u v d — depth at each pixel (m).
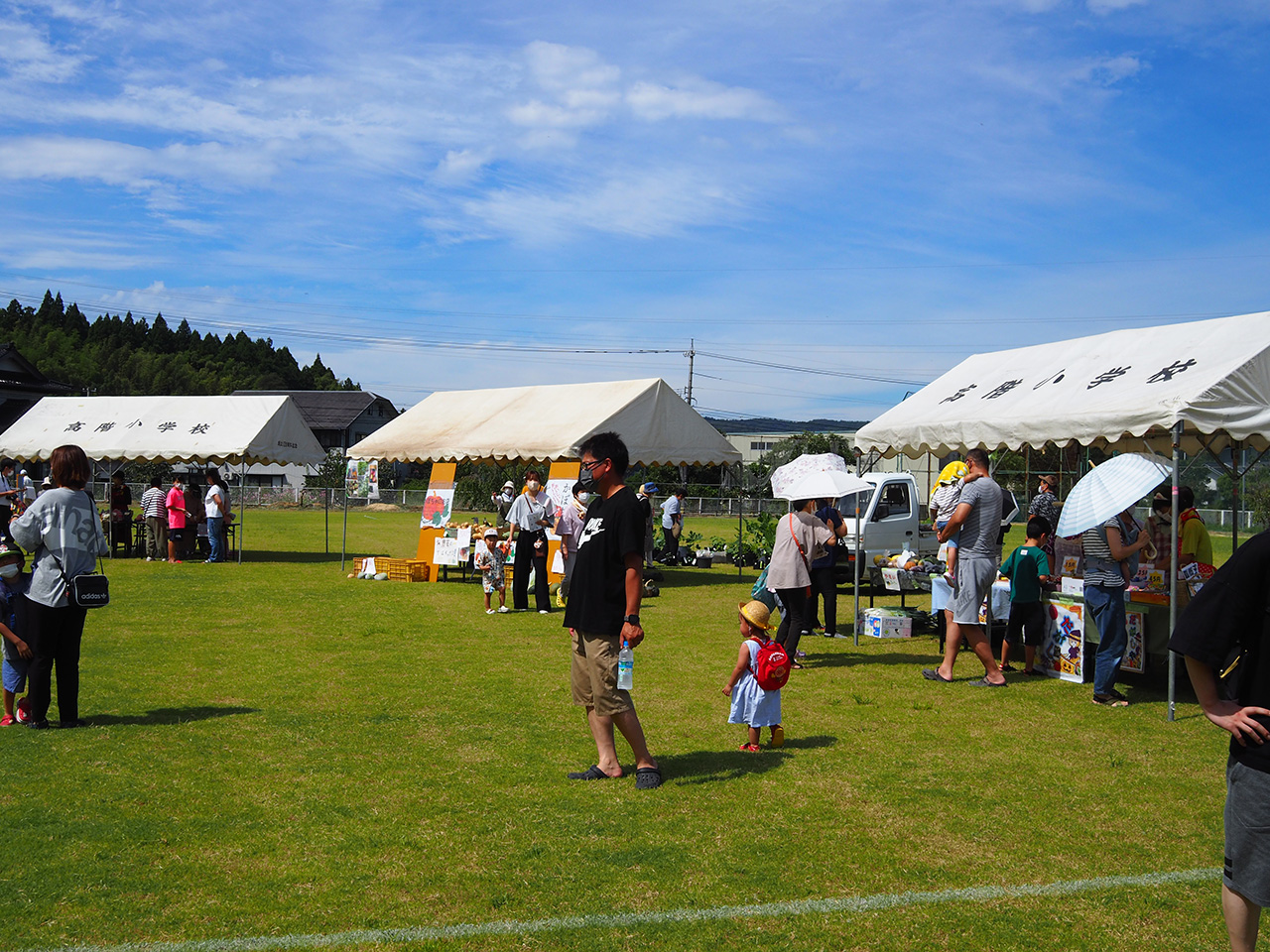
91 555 7.03
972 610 8.77
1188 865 4.67
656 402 18.33
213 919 3.98
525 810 5.34
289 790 5.65
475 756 6.42
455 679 8.92
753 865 4.61
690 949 3.77
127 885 4.30
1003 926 3.99
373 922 3.96
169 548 20.53
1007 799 5.61
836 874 4.52
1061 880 4.47
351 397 69.88
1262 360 8.23
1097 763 6.39
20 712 7.12
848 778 5.99
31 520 6.79
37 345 92.81
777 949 3.78
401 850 4.75
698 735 7.05
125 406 22.52
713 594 16.19
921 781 5.94
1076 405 9.45
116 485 21.52
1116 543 7.89
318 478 53.81
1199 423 8.02
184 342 118.94
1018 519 27.34
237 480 56.94
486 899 4.20
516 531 14.12
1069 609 9.04
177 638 11.09
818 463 10.77
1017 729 7.28
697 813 5.33
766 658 6.49
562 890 4.30
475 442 18.36
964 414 10.94
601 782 5.86
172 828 5.01
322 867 4.54
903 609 11.98
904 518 16.19
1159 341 9.76
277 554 22.73
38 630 6.83
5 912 4.02
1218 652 3.08
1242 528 27.95
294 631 11.73
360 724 7.24
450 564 17.42
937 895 4.28
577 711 7.70
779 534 9.88
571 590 5.92
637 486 37.72
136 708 7.65
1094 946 3.84
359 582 17.16
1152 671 9.05
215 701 7.94
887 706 8.02
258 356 123.12
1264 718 3.02
